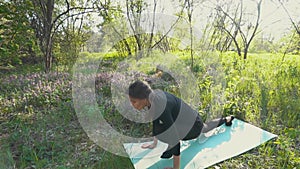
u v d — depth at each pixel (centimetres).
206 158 263
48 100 421
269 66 660
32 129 324
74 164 247
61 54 731
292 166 238
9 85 554
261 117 358
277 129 321
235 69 606
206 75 425
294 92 449
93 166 244
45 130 318
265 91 428
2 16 650
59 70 695
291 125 327
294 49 945
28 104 424
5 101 436
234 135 307
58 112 374
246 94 434
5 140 291
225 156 266
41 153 265
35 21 847
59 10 862
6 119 370
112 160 246
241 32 885
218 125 312
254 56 900
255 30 888
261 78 522
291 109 367
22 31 711
